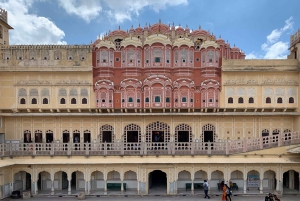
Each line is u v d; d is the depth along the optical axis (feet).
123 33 92.43
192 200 63.05
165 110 76.74
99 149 69.77
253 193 67.97
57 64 77.10
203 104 77.36
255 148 68.33
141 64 80.48
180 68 79.25
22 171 72.54
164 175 84.43
